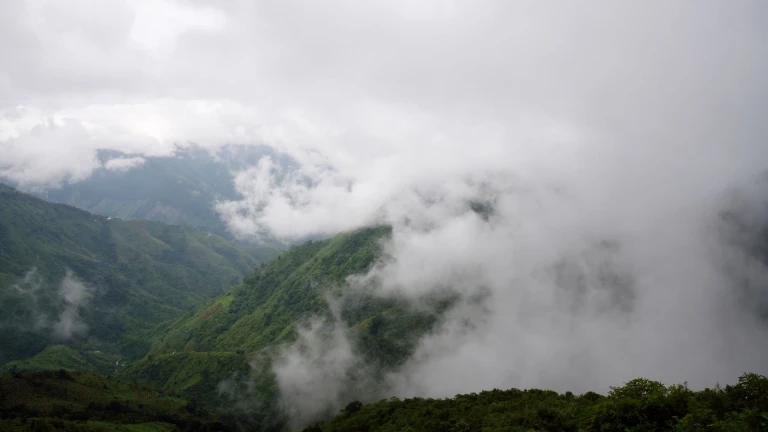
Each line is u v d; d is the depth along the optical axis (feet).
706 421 77.82
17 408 325.62
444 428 151.64
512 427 119.55
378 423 208.03
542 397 160.76
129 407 390.83
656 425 86.07
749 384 82.12
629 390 102.27
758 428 69.05
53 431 285.23
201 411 457.27
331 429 230.89
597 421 96.22
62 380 403.95
